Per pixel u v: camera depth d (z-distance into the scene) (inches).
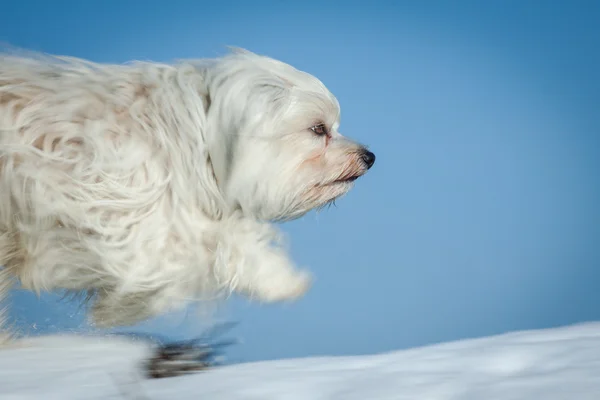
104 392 69.6
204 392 68.2
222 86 211.0
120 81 205.0
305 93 221.5
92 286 205.3
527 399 58.2
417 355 76.4
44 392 69.7
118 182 193.6
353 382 67.1
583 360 68.1
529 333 82.6
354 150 230.1
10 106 192.9
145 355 91.7
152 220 199.2
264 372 73.7
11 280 202.5
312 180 224.1
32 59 210.5
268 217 225.5
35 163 190.4
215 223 213.2
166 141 201.3
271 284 222.1
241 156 212.1
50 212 190.9
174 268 203.5
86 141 193.2
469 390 62.3
